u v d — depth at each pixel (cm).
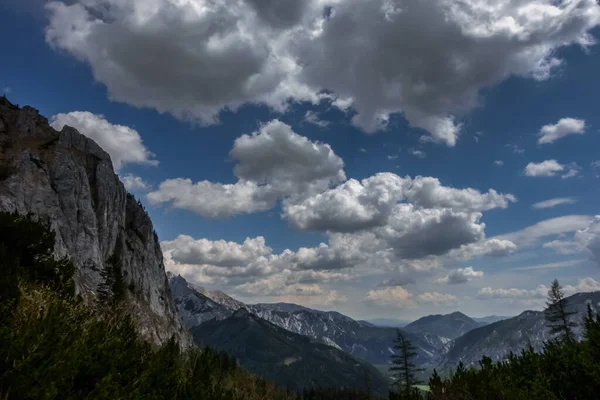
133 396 871
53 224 12050
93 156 17450
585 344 1417
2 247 1662
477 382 1584
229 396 1298
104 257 15288
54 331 827
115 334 1188
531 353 1634
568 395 1231
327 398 13338
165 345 1347
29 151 13525
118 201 17862
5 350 725
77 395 783
